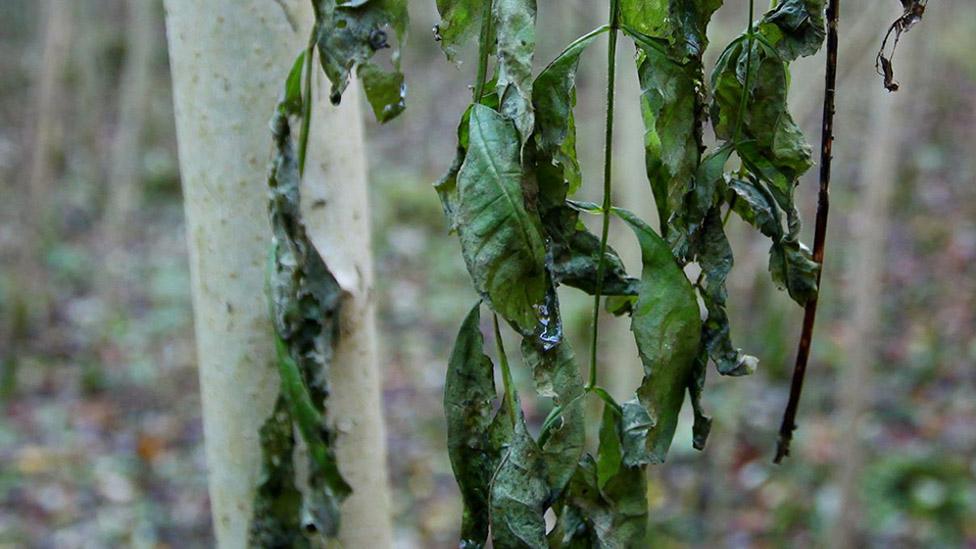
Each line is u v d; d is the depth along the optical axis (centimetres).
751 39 72
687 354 71
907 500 423
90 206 759
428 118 1088
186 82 87
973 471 444
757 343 536
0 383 511
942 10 828
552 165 68
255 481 92
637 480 77
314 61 86
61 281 643
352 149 92
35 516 407
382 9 65
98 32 969
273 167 71
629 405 76
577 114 679
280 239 72
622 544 76
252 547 81
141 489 436
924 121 933
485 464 75
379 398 97
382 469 98
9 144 850
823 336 553
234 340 90
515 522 70
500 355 67
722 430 453
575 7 376
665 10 70
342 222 91
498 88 65
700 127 71
